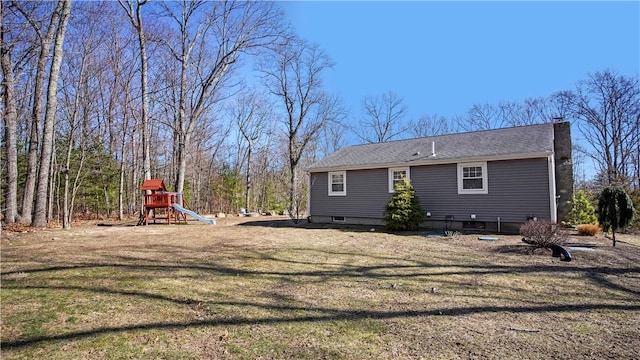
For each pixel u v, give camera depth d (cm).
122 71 1617
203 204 2814
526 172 1062
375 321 354
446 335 317
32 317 352
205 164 2858
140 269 571
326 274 561
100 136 1811
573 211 1217
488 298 432
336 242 917
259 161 3200
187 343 298
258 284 498
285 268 604
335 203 1486
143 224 1467
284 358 271
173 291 452
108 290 448
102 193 2005
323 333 322
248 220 1783
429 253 747
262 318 361
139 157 2319
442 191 1222
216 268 595
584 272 564
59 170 1530
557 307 396
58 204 1623
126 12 1452
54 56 1177
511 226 1088
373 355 276
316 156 3266
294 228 1305
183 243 881
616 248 784
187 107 2084
